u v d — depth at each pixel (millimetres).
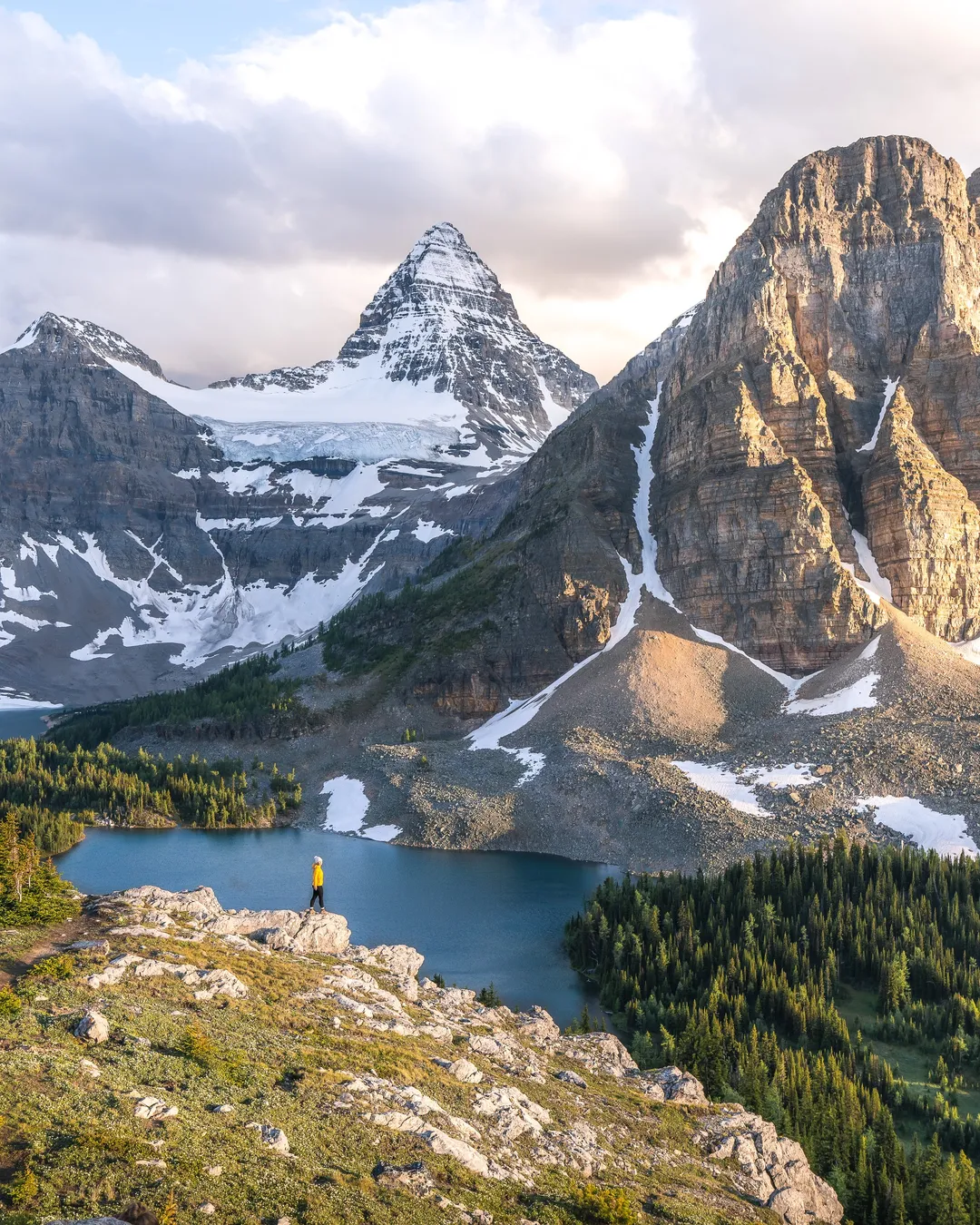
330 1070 64562
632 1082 88625
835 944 139750
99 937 78062
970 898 145125
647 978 132500
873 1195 86188
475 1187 57469
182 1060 59969
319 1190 51281
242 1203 48094
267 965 81250
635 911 150500
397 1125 60469
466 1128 64125
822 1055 112312
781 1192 74812
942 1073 111938
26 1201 43344
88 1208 43969
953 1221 84188
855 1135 92688
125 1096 53625
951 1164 87562
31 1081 52750
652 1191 67625
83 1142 48125
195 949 79438
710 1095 97688
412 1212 52156
